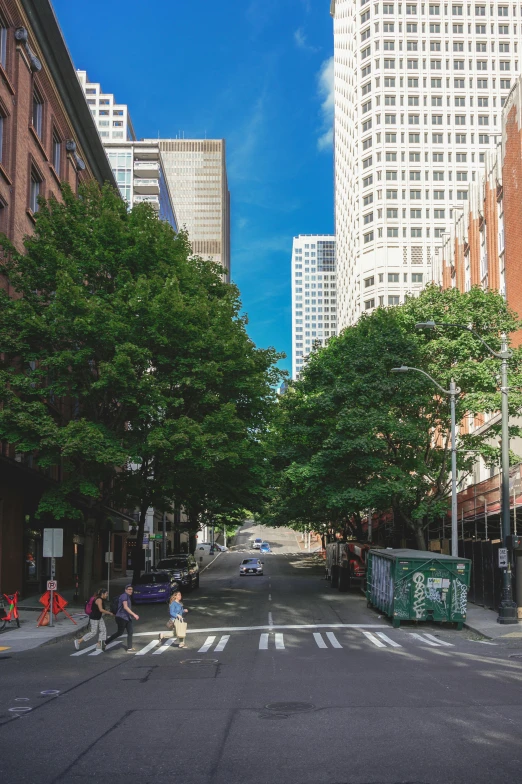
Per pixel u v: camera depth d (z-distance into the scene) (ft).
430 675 43.88
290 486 146.61
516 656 53.57
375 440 107.14
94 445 79.66
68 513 84.33
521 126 140.56
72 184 133.39
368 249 366.63
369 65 372.79
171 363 88.33
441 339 109.81
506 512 77.92
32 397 89.71
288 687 40.42
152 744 28.09
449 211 361.92
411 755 25.81
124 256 89.61
